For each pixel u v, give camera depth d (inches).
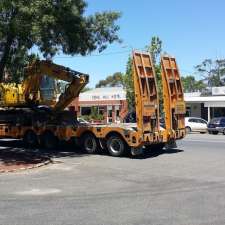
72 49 857.5
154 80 856.3
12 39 788.0
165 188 516.1
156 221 363.9
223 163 747.4
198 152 922.7
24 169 673.0
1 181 569.6
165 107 901.8
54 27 794.8
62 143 963.3
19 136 1026.7
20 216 382.6
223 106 2203.5
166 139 885.8
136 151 831.7
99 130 875.4
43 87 1018.7
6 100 1040.2
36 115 1010.7
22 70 847.7
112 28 893.8
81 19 837.2
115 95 2615.7
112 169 681.6
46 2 735.1
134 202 437.7
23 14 727.1
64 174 631.8
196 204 427.2
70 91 981.2
